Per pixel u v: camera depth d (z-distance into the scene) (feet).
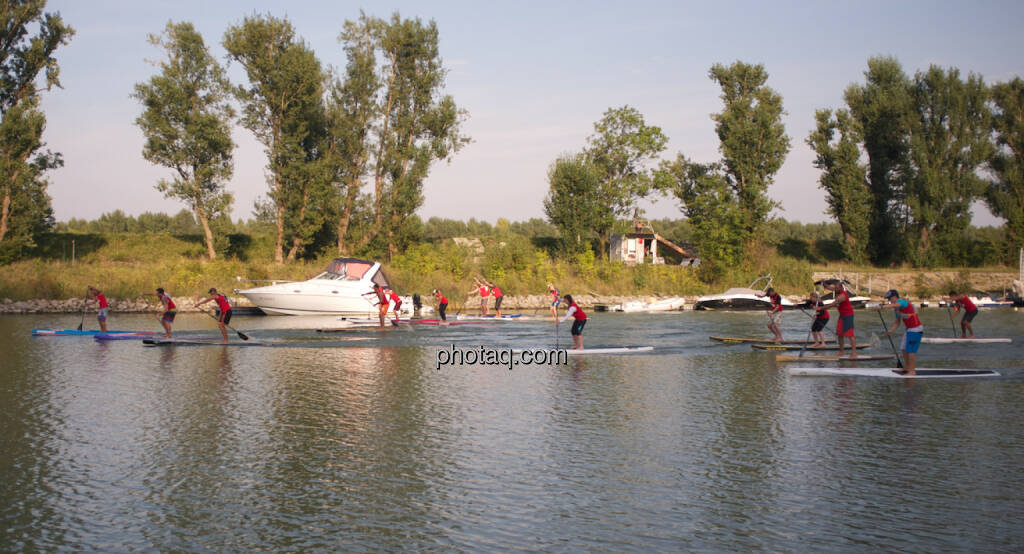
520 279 165.89
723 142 194.18
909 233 210.79
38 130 146.00
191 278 135.44
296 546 23.24
